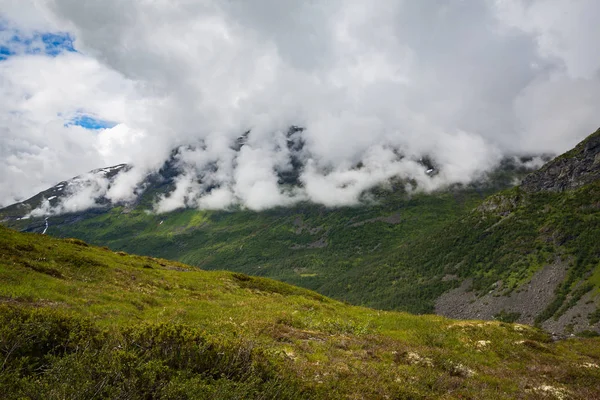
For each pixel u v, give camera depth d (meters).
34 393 7.52
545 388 18.78
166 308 24.80
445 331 29.67
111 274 34.78
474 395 16.02
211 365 11.16
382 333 27.97
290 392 11.20
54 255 34.69
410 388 14.80
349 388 13.51
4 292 19.33
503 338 28.92
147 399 8.73
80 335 11.23
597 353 28.00
